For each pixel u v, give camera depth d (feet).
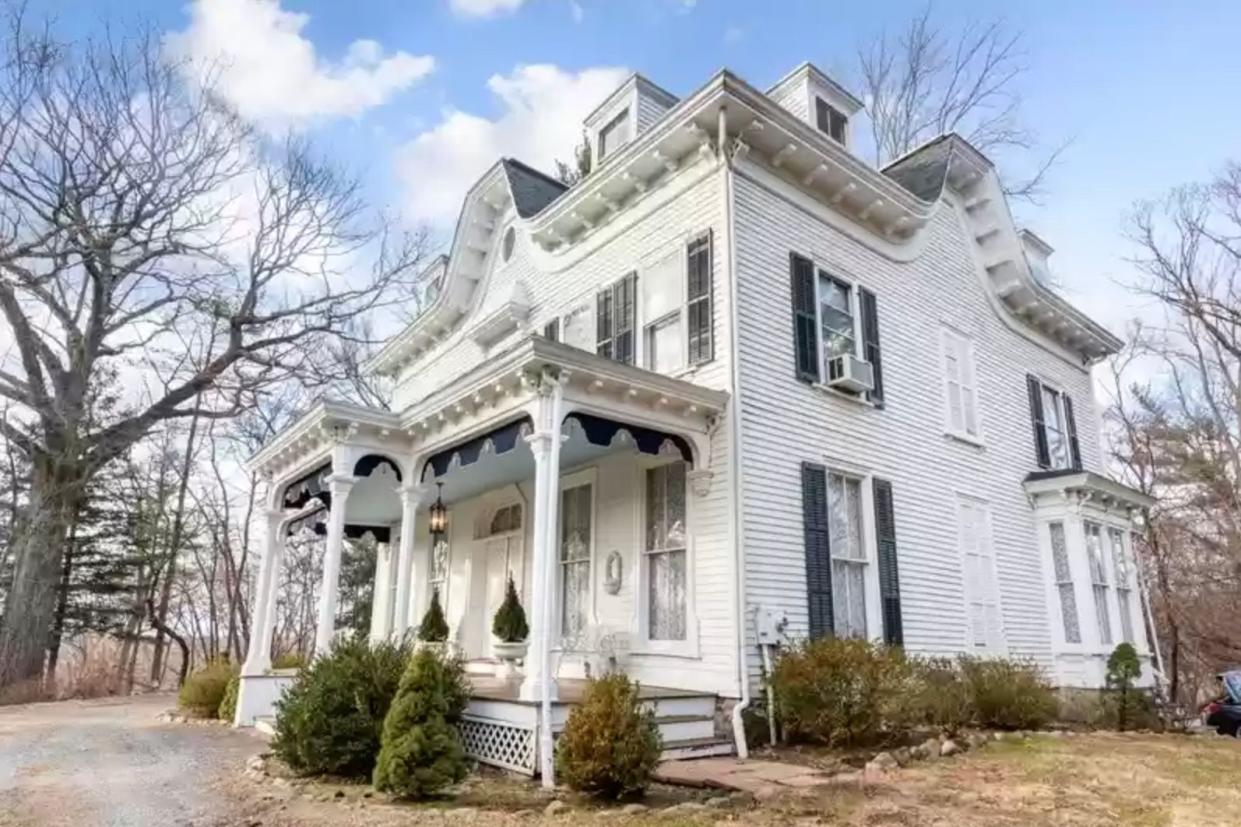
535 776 19.86
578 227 37.55
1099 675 38.81
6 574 60.03
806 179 32.81
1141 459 82.17
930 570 33.91
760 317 29.32
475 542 40.52
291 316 68.85
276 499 37.27
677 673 26.61
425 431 29.76
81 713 41.98
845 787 18.37
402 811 16.44
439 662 21.16
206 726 33.91
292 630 88.43
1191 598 77.36
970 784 19.17
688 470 27.71
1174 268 67.26
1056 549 41.73
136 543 75.61
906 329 37.01
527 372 23.11
